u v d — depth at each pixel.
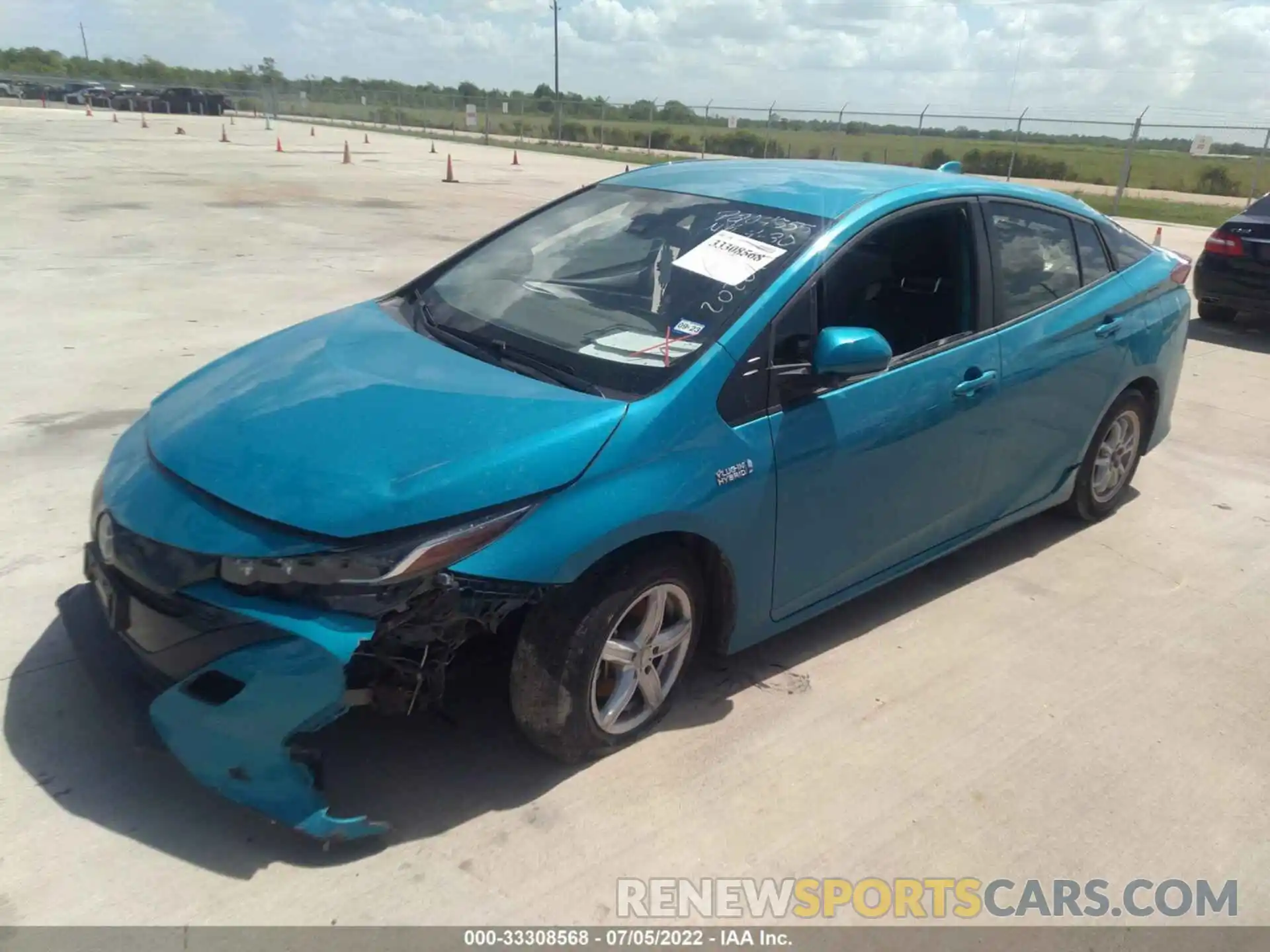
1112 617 3.98
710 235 3.38
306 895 2.39
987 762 3.04
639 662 2.89
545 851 2.57
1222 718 3.34
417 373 2.97
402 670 2.46
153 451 2.80
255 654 2.31
